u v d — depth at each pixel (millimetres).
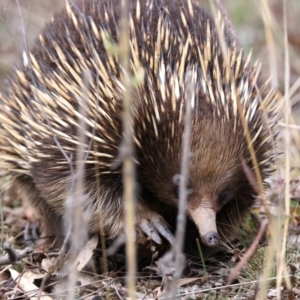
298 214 12133
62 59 10594
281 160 14234
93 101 10078
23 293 9758
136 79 6707
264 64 21125
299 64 19688
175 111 9578
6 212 13672
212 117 9430
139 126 9867
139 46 10133
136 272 10758
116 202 10516
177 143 9688
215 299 9156
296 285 9398
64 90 10336
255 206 12398
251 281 9242
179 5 10930
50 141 10484
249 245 11250
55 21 11625
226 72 9805
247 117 9812
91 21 10578
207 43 9977
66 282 9750
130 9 10766
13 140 11391
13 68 12344
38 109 10664
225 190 9852
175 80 9547
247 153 9875
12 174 12016
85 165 10281
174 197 10211
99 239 11055
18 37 20922
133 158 10031
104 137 10070
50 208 12047
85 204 10430
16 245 12477
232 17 23078
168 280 9727
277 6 23766
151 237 10258
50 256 11531
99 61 9984
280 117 11688
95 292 9531
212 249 11203
